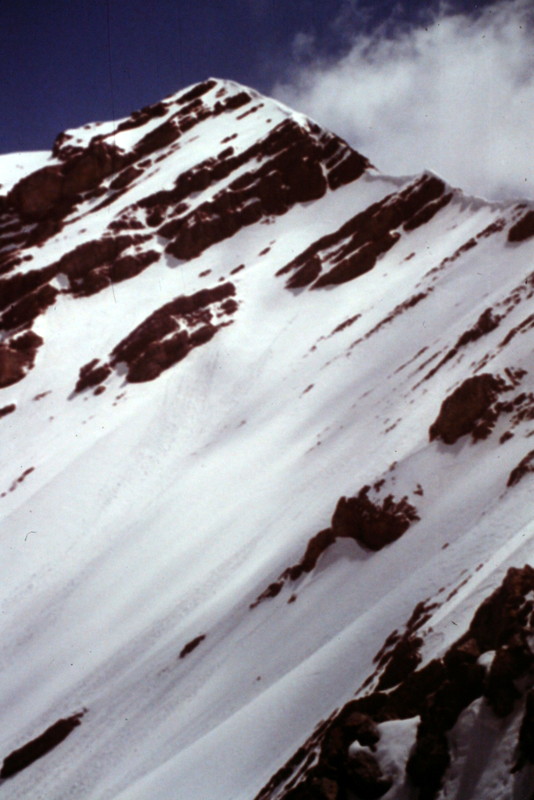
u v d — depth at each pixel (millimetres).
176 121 137875
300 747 25047
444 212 91125
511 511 32031
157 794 30375
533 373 44406
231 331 88438
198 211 111688
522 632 18234
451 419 43750
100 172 128125
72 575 61375
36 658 52469
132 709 41500
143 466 72375
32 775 41344
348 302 85125
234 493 60844
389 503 40562
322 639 35406
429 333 67125
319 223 106812
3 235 123500
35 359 95625
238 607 43469
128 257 107438
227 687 37625
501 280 67375
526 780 15562
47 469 77125
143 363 87312
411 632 27906
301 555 43906
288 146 117625
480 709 17641
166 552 57438
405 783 17906
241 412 74812
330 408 65500
